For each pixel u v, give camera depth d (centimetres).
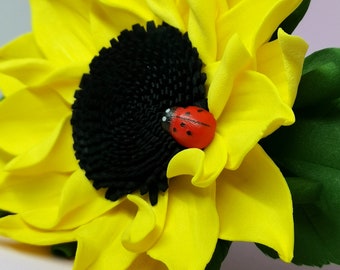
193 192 16
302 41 13
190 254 15
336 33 26
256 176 15
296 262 17
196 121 15
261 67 16
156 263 16
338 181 15
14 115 19
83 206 18
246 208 15
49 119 19
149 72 16
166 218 16
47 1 20
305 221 16
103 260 16
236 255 22
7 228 18
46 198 19
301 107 16
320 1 26
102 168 17
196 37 16
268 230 14
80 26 20
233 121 15
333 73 15
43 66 19
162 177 16
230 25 16
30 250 18
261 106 15
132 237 15
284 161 16
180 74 16
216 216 15
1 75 20
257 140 14
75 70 18
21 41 20
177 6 17
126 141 16
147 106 16
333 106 16
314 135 16
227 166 15
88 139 17
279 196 15
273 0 15
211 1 16
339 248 16
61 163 18
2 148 19
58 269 17
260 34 15
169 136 16
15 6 30
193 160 15
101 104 17
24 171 18
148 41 17
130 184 17
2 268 17
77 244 17
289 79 14
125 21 18
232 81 15
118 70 17
